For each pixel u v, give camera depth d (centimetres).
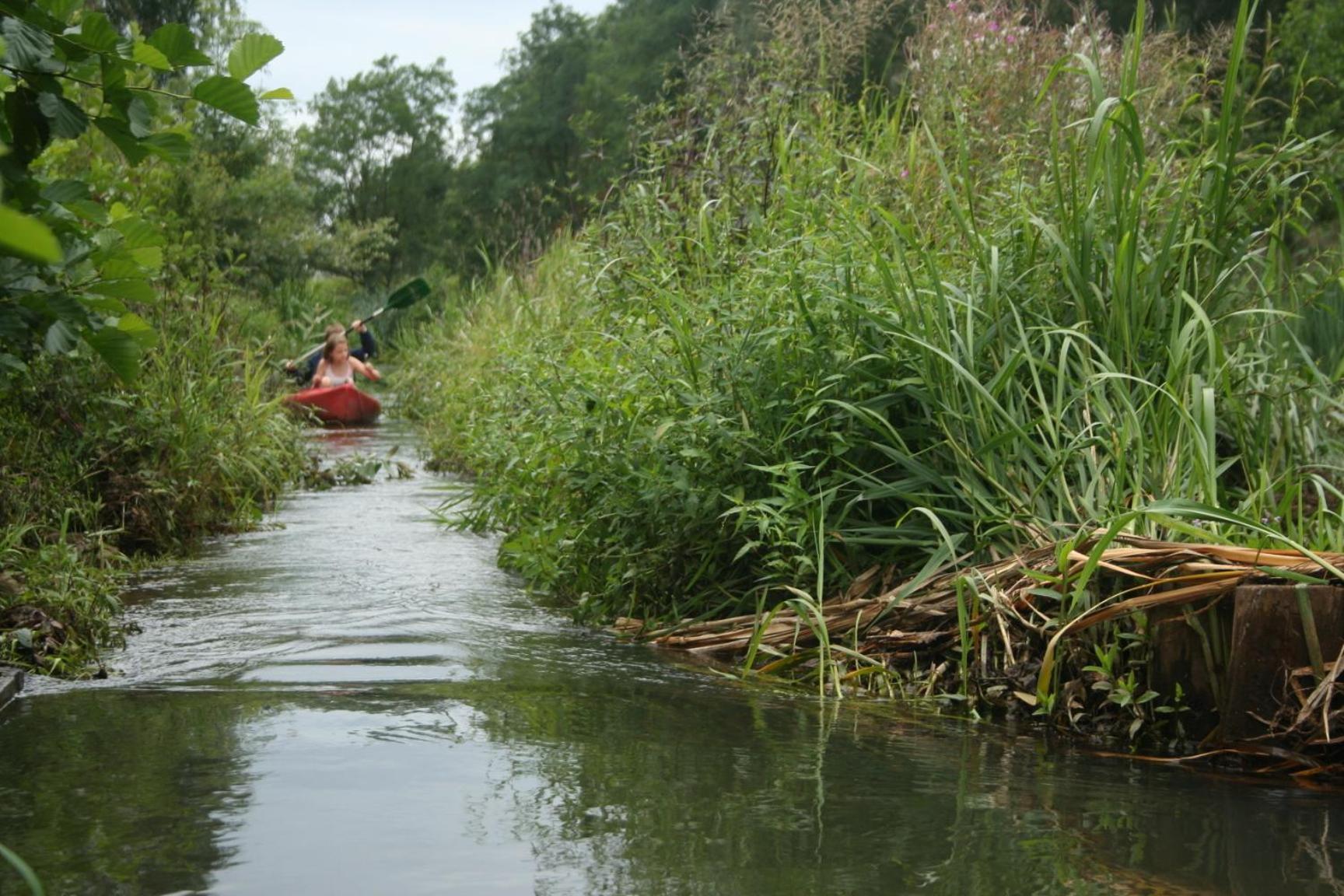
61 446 641
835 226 554
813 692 393
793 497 440
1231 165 487
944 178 501
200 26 3097
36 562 465
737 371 492
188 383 762
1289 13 1703
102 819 256
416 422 1625
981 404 445
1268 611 317
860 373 473
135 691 372
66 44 310
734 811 269
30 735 321
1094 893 224
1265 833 260
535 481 598
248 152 3131
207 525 736
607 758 310
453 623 484
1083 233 476
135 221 353
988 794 286
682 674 413
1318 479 396
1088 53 708
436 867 231
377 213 8444
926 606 420
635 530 502
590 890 222
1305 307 542
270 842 243
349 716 343
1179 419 438
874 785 291
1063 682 367
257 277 2800
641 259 664
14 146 324
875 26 759
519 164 7356
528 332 877
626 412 515
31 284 334
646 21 5200
